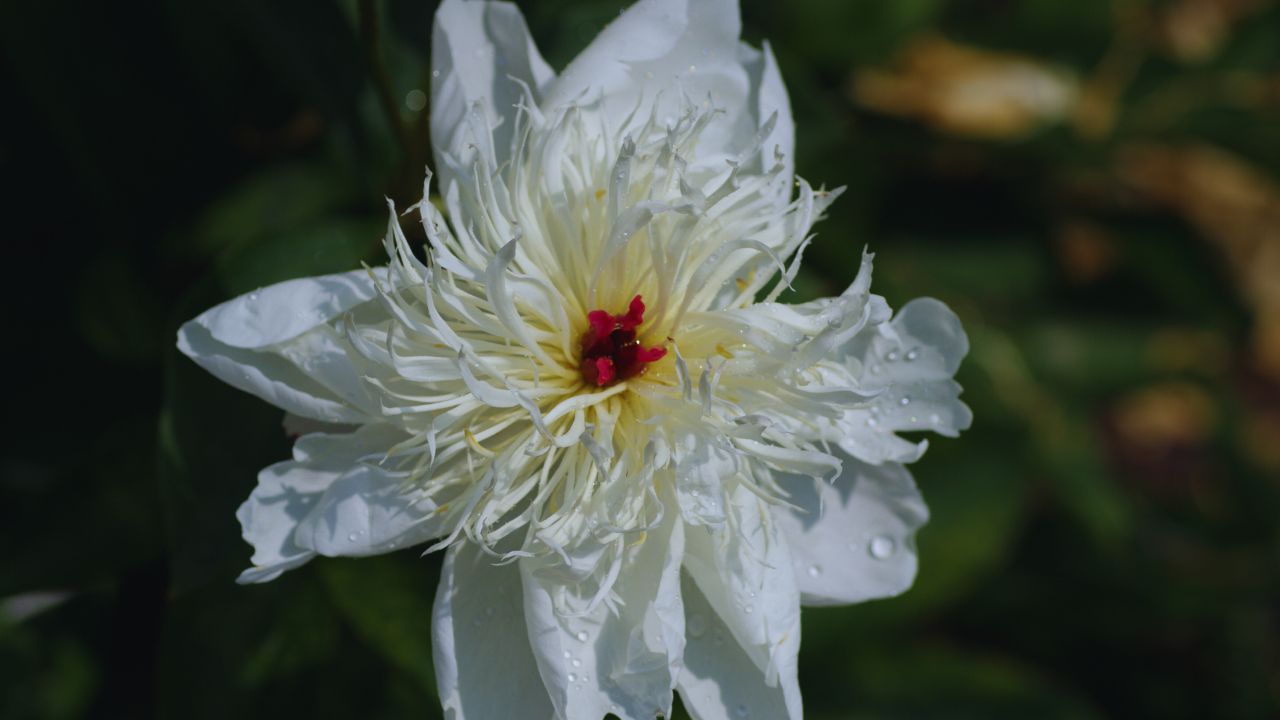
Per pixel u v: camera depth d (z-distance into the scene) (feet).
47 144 2.01
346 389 1.65
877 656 2.20
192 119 2.04
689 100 1.71
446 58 1.69
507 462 1.67
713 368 1.68
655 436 1.69
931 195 2.63
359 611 1.84
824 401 1.69
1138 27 2.81
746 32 2.27
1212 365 2.85
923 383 1.73
